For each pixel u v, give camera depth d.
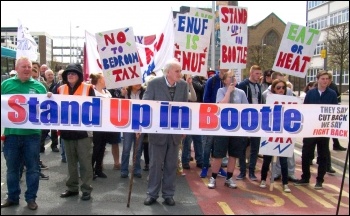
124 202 5.40
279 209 5.24
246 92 6.91
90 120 5.36
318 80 6.57
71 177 5.56
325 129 5.69
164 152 5.33
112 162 8.35
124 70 6.42
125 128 5.39
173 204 5.30
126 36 6.38
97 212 4.92
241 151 6.25
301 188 6.41
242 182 6.71
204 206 5.30
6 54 18.56
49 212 4.87
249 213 5.04
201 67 6.86
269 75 8.23
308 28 6.67
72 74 5.52
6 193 5.62
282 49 6.73
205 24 6.80
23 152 5.05
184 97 5.52
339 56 24.19
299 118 5.66
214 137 6.20
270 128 5.66
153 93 5.43
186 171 7.56
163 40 9.56
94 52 10.33
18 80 5.21
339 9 39.12
